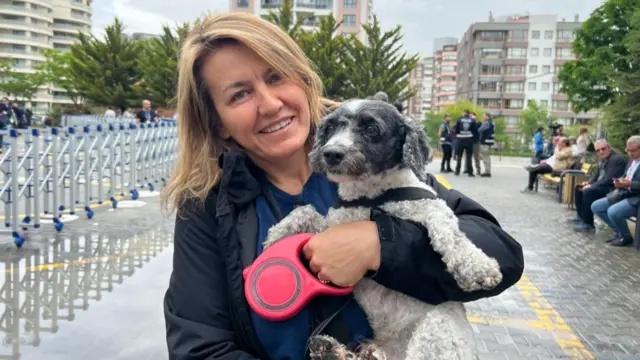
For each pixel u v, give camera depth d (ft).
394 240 6.35
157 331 16.25
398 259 6.28
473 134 68.64
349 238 6.28
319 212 7.60
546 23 379.14
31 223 29.81
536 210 43.96
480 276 6.26
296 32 138.51
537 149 73.05
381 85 136.77
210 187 6.99
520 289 22.68
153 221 32.40
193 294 6.39
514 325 18.65
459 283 6.43
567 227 36.86
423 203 6.98
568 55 377.71
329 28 143.13
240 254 6.53
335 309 6.33
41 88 359.05
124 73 177.68
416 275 6.41
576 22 375.86
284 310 6.04
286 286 6.13
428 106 619.26
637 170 31.01
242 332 6.20
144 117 67.05
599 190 34.78
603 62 91.76
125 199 39.88
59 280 20.88
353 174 7.00
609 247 30.96
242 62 6.89
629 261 27.86
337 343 6.24
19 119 98.32
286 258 6.28
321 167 7.42
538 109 300.20
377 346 6.69
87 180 33.01
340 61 143.84
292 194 7.61
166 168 50.14
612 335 17.97
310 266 6.38
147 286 20.39
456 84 519.60
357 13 324.39
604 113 62.75
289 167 7.75
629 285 23.65
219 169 7.20
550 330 18.29
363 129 7.34
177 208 7.07
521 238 33.01
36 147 28.35
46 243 26.53
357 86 132.05
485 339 17.39
